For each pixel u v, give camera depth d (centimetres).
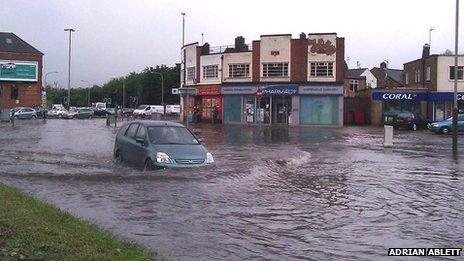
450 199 1123
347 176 1488
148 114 7644
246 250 707
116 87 13225
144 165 1477
